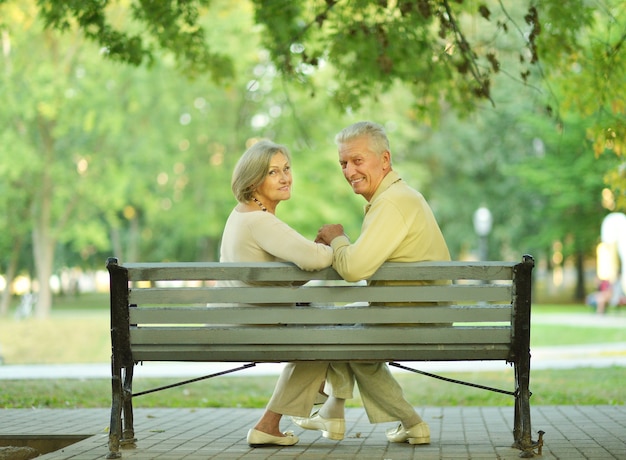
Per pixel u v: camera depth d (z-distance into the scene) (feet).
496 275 18.12
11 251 137.59
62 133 113.19
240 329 18.43
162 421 26.53
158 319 18.53
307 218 117.60
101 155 122.83
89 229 127.95
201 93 119.55
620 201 34.12
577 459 18.75
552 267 188.14
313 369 20.72
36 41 107.76
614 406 30.04
